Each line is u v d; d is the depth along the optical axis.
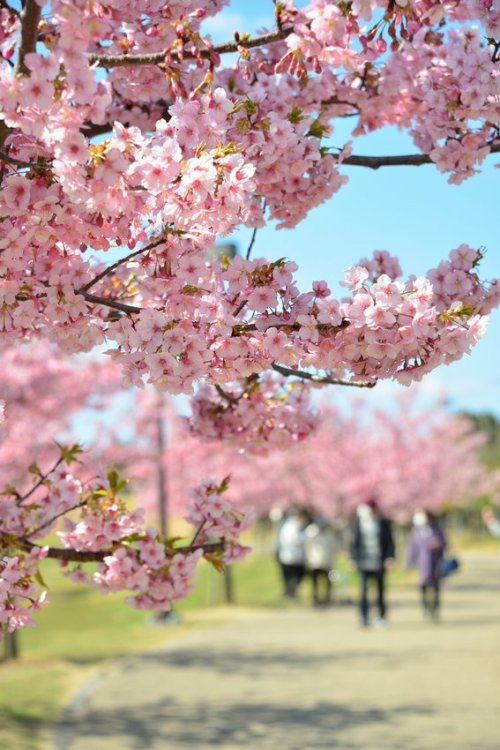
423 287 4.65
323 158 5.96
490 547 94.56
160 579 6.10
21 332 5.92
